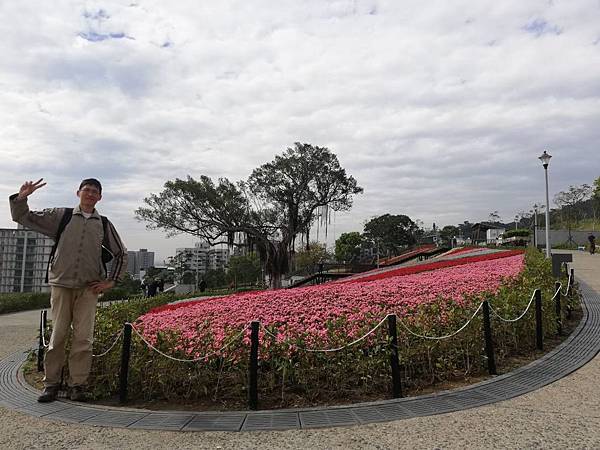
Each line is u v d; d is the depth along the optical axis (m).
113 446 3.61
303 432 3.76
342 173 28.11
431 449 3.30
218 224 26.16
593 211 55.28
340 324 5.34
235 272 43.47
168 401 4.91
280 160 27.72
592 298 10.40
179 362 4.89
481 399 4.40
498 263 14.78
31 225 5.01
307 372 4.71
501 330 5.86
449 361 5.21
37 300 21.34
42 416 4.45
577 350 6.18
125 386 4.95
